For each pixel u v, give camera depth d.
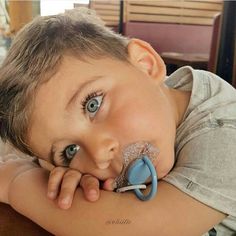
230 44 1.55
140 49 0.62
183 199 0.50
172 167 0.55
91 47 0.57
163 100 0.57
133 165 0.51
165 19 3.14
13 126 0.56
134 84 0.55
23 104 0.53
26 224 0.54
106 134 0.51
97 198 0.50
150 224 0.48
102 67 0.55
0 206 0.58
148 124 0.53
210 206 0.51
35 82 0.52
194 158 0.54
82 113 0.51
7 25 1.31
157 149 0.53
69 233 0.50
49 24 0.61
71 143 0.53
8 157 0.68
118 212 0.49
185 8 3.17
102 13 3.03
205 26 3.28
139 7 3.03
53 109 0.51
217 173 0.52
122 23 3.01
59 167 0.56
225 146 0.55
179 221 0.49
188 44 3.24
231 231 0.62
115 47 0.60
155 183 0.50
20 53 0.56
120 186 0.52
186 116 0.62
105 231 0.48
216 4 3.25
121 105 0.53
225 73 1.56
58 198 0.51
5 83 0.55
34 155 0.61
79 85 0.52
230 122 0.58
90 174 0.54
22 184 0.57
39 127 0.53
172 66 2.46
